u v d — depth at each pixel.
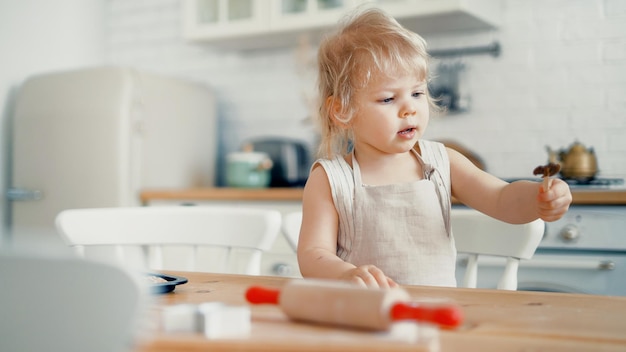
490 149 2.64
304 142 3.02
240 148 3.17
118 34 3.44
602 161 2.47
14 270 0.45
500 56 2.63
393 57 1.18
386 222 1.22
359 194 1.23
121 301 0.45
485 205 1.23
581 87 2.51
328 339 0.52
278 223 1.34
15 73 3.01
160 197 2.63
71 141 2.72
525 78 2.59
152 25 3.35
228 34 2.85
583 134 2.50
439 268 1.22
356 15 1.34
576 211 1.99
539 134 2.57
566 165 2.31
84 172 2.69
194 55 3.27
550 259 2.01
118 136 2.65
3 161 2.96
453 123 2.70
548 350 0.56
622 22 2.45
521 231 1.27
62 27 3.23
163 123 2.82
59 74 2.81
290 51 3.06
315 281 0.64
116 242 1.41
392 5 2.49
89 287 0.45
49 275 0.45
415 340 0.51
